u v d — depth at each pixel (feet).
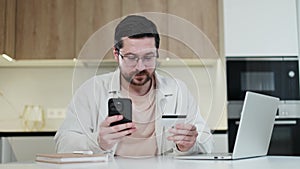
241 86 10.96
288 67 11.01
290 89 10.96
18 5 11.98
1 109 12.57
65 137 6.16
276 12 11.11
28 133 11.79
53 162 4.70
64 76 12.80
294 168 3.78
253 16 11.10
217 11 11.91
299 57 11.01
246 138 5.22
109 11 11.94
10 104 12.60
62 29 11.96
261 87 10.97
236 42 11.05
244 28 11.08
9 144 11.71
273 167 3.91
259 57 11.03
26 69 12.79
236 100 10.94
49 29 11.94
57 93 12.72
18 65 12.61
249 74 11.00
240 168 3.81
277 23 11.09
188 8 11.91
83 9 11.98
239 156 5.15
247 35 11.07
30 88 12.71
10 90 12.67
